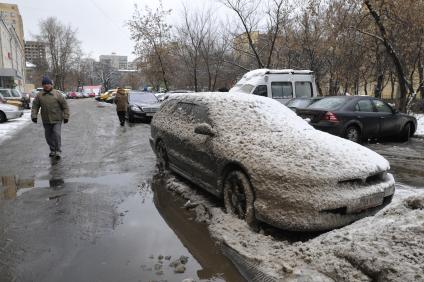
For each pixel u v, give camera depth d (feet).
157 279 11.01
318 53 68.23
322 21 66.69
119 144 34.65
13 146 33.71
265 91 45.19
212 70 104.63
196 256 12.45
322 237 12.35
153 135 24.22
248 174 13.91
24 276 10.96
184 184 20.01
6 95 84.38
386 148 33.30
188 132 18.99
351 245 10.92
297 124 17.81
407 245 10.21
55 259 12.03
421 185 20.79
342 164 13.74
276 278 10.68
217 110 17.95
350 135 33.60
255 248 12.53
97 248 12.90
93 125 51.60
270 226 14.08
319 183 12.85
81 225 14.78
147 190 19.75
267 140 15.19
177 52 106.73
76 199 17.95
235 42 85.87
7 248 12.70
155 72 117.19
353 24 58.39
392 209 12.80
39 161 26.76
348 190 13.24
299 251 11.76
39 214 15.88
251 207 13.96
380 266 9.77
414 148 33.32
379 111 35.68
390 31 54.75
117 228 14.65
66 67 272.10
